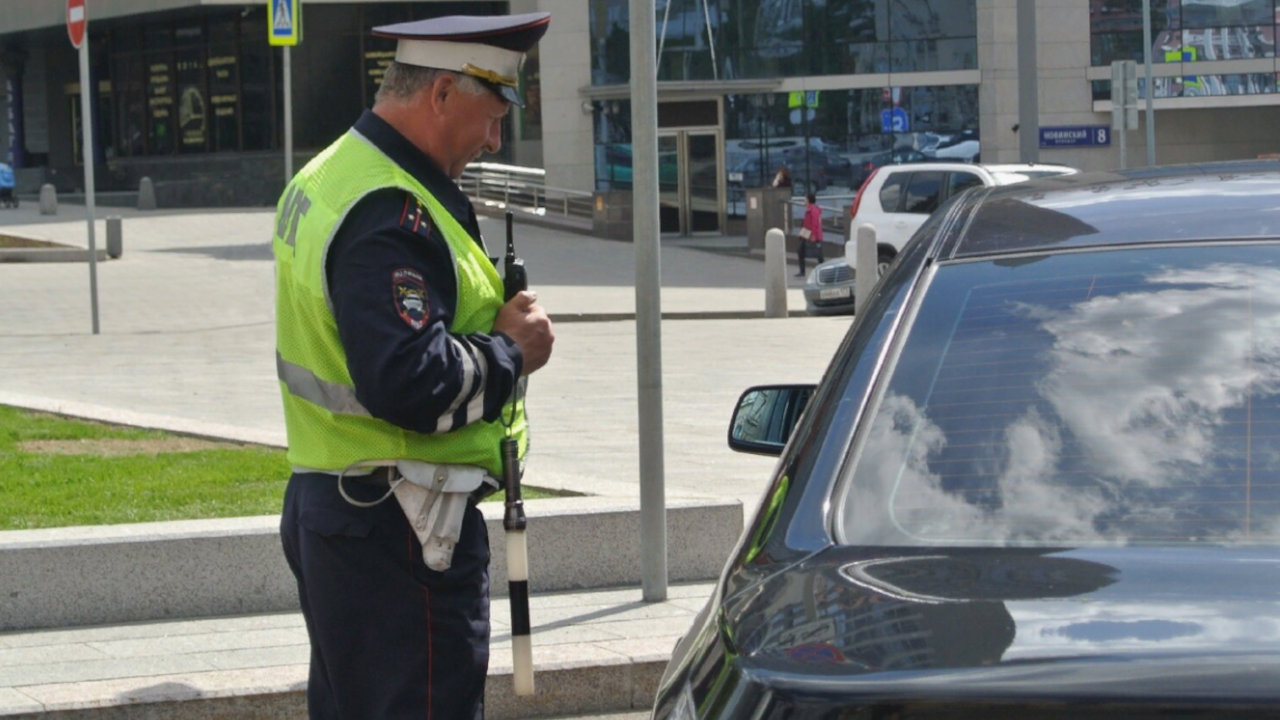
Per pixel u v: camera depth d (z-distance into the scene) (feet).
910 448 7.97
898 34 113.19
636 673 17.98
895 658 5.96
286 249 10.93
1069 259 9.25
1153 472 7.59
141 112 140.77
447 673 11.01
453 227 10.82
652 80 19.26
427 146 10.98
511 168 116.78
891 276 9.73
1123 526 7.32
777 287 65.41
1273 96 111.75
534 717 17.80
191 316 63.93
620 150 116.88
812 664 6.07
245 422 35.27
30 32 140.77
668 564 21.62
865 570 6.97
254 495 24.23
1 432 30.91
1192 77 112.78
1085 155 113.91
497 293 11.16
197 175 134.21
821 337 54.54
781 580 7.09
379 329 10.05
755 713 6.04
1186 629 5.87
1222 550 6.93
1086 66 113.80
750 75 114.01
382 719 10.88
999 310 8.84
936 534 7.44
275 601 20.44
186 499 24.03
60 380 43.50
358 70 130.82
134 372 45.47
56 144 152.87
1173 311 8.55
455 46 10.80
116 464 27.25
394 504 10.86
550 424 35.24
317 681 11.54
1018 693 5.58
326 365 10.74
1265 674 5.48
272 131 131.54
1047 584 6.52
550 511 21.33
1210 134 115.75
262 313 65.00
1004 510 7.52
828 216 106.32
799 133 113.91
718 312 65.77
